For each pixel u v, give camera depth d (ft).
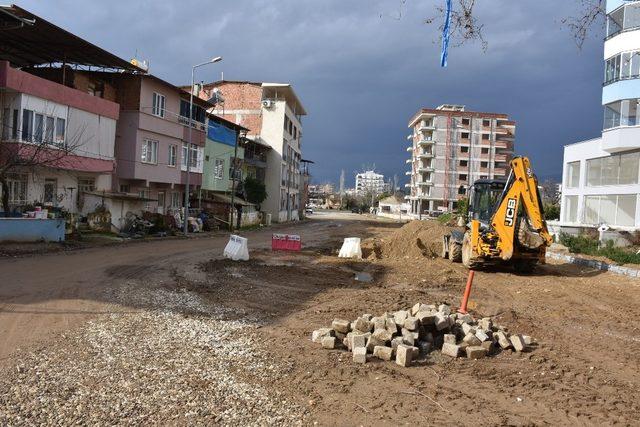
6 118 73.05
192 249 75.05
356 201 509.35
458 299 40.96
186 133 123.75
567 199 135.74
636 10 100.12
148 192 114.32
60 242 69.41
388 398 19.49
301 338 27.40
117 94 102.83
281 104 212.84
